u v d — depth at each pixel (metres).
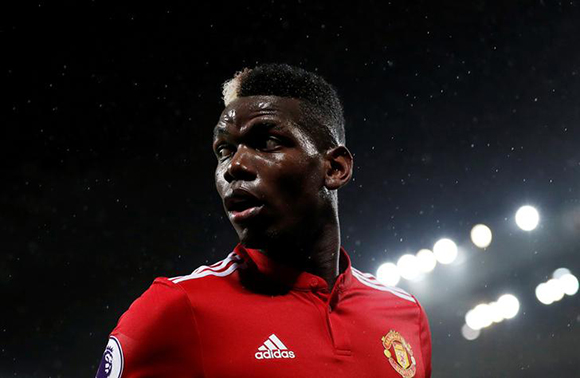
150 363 3.01
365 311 3.71
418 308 4.03
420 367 3.71
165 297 3.13
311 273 3.60
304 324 3.34
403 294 4.08
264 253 3.49
